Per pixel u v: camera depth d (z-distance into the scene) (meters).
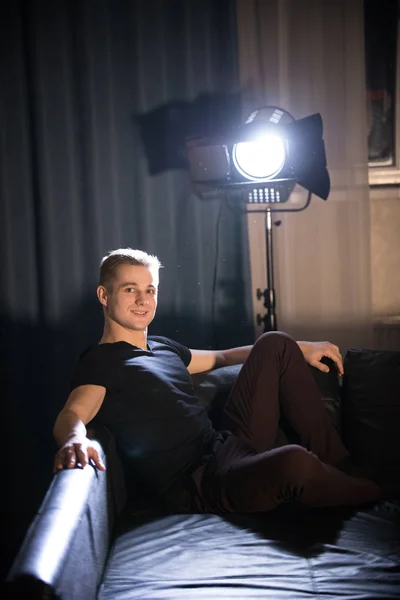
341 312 2.93
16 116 2.82
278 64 2.81
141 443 1.89
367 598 1.38
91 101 2.81
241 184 2.54
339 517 1.77
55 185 2.84
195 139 2.54
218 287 2.90
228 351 2.32
